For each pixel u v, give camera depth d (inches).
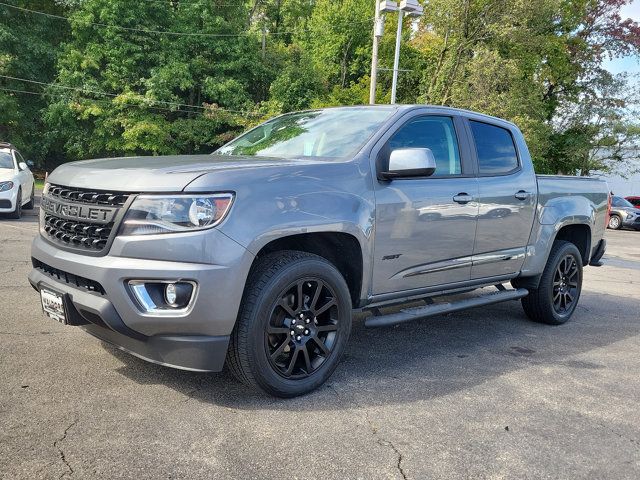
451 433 113.7
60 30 1302.9
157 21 1215.6
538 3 994.1
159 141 1162.0
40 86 1234.6
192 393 125.6
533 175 198.7
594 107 1296.8
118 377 131.7
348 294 135.6
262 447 103.2
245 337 117.3
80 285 120.0
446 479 95.9
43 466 91.5
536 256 198.5
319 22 1535.4
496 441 111.3
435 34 1143.6
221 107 1279.5
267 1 1737.2
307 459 99.8
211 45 1230.9
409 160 136.3
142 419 111.3
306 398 127.6
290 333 125.6
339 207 130.8
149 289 112.3
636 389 145.9
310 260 127.0
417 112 160.9
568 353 176.6
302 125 170.1
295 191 124.1
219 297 111.0
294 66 1305.4
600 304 264.5
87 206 119.3
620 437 116.4
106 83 1151.6
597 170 1385.3
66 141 1267.2
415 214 150.1
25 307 185.6
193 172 115.7
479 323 210.1
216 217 112.1
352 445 106.0
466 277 173.6
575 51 1295.5
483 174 177.8
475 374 151.0
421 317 158.2
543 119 1137.4
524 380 148.3
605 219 238.4
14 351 144.3
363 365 153.9
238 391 128.6
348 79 1530.5
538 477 98.4
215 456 98.7
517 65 1039.6
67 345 151.1
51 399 117.6
